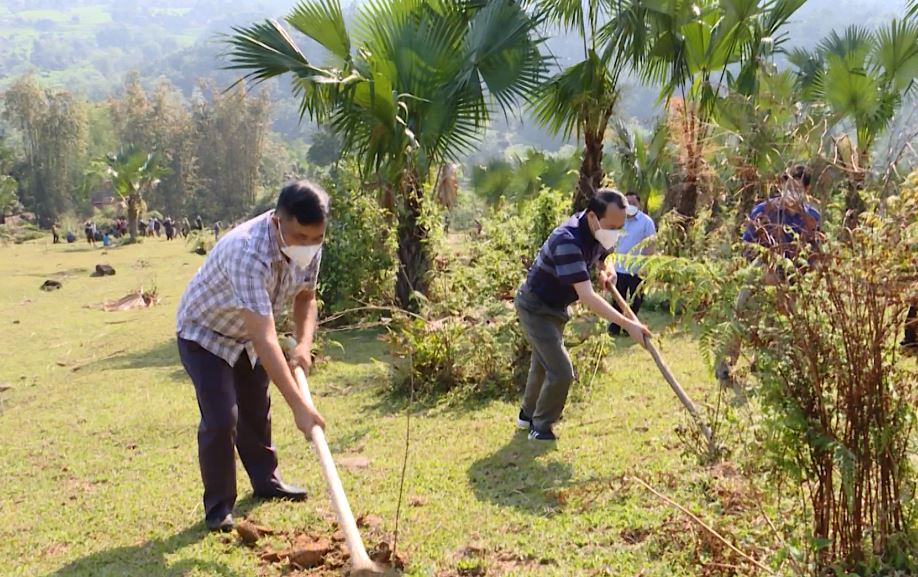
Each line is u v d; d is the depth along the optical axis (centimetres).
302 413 341
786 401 301
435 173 1201
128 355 1064
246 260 367
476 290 815
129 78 7831
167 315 1426
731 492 369
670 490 408
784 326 303
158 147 7138
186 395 778
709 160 873
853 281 292
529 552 364
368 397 699
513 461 492
